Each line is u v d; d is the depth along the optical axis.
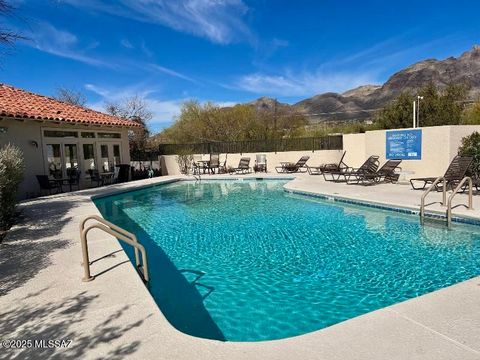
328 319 4.19
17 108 13.80
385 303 4.52
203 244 7.34
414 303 3.47
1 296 4.09
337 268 5.74
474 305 3.39
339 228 8.15
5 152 7.94
